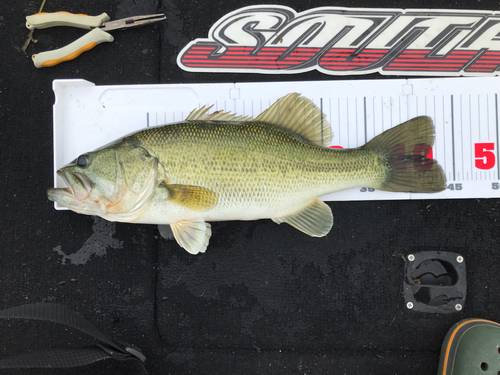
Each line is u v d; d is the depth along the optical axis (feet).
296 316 1.79
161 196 1.52
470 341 1.68
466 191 1.75
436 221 1.78
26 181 1.82
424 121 1.67
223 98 1.80
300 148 1.58
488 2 1.79
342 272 1.79
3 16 1.83
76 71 1.83
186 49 1.82
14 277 1.80
